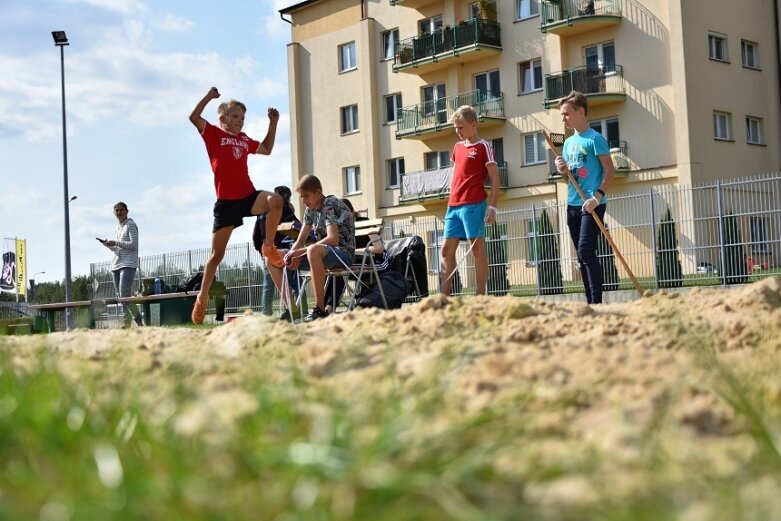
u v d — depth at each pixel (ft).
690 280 60.39
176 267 83.92
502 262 69.36
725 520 5.08
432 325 14.26
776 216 56.80
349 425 6.74
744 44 99.96
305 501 5.27
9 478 5.99
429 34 113.19
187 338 16.01
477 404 8.34
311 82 130.93
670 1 93.97
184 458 6.22
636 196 63.05
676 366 9.67
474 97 111.55
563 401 8.25
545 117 105.50
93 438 6.89
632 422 7.45
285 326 14.88
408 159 120.37
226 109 28.14
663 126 94.99
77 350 14.38
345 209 28.04
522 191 107.65
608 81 98.73
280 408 7.71
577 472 6.12
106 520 4.91
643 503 5.43
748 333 12.32
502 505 5.49
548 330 13.70
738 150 97.66
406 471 5.71
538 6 106.22
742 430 7.28
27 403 7.52
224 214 27.91
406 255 30.42
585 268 27.22
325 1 128.26
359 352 12.01
